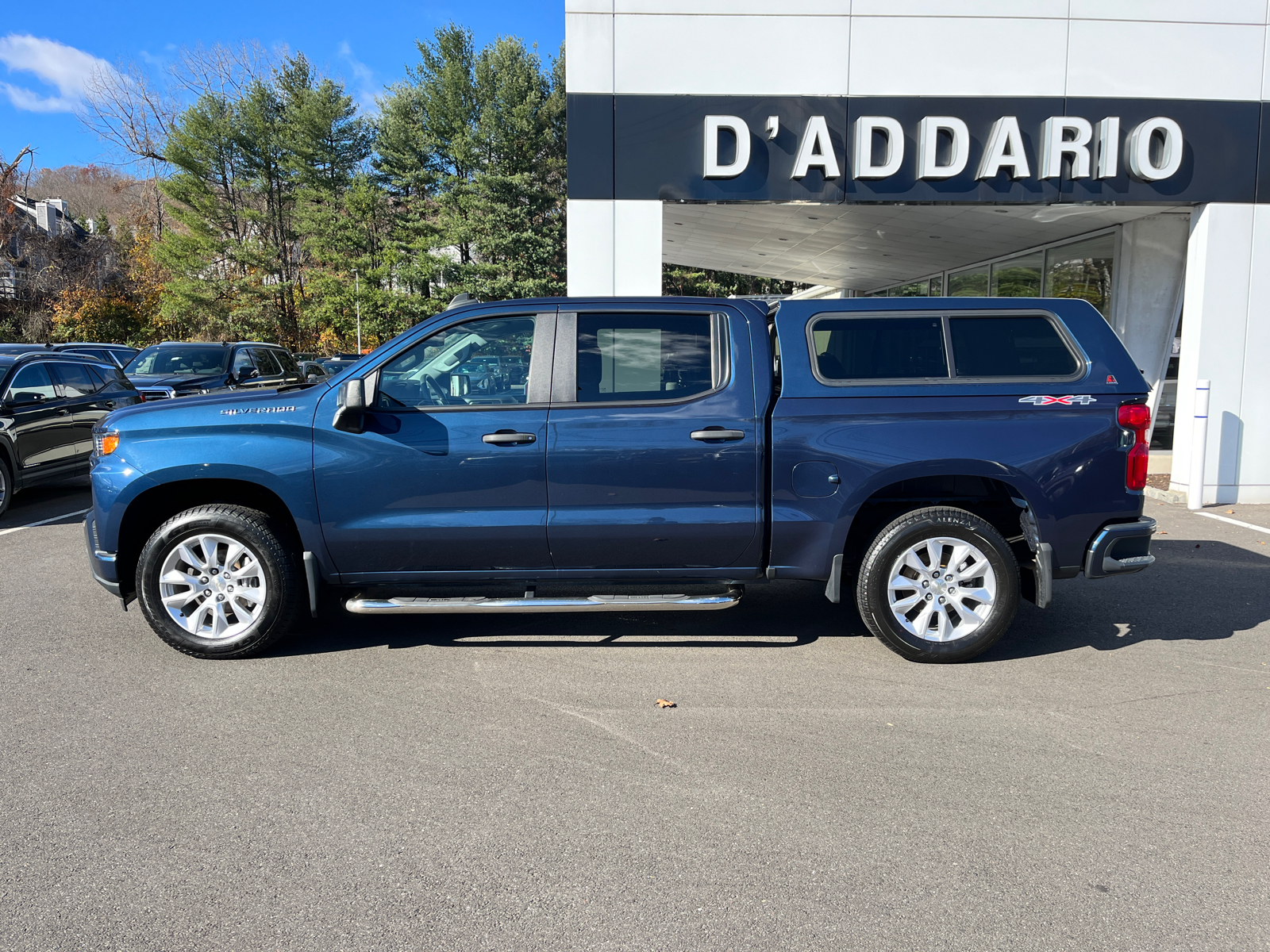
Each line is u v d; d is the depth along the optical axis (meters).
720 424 4.57
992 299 4.72
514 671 4.59
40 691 4.29
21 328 41.72
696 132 9.41
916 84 9.33
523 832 3.01
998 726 3.90
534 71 45.12
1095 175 9.39
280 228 49.75
